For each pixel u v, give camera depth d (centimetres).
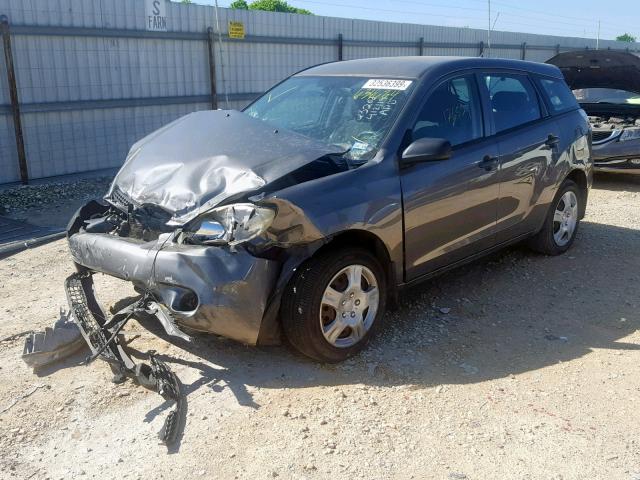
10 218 824
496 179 485
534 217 550
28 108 1009
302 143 396
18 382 366
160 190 392
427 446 312
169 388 336
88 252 398
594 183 1005
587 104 1043
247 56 1336
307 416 333
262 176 366
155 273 355
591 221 754
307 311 362
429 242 437
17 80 998
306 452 305
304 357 395
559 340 432
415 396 355
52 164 1063
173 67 1207
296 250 360
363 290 399
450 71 475
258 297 350
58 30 1023
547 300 502
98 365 386
